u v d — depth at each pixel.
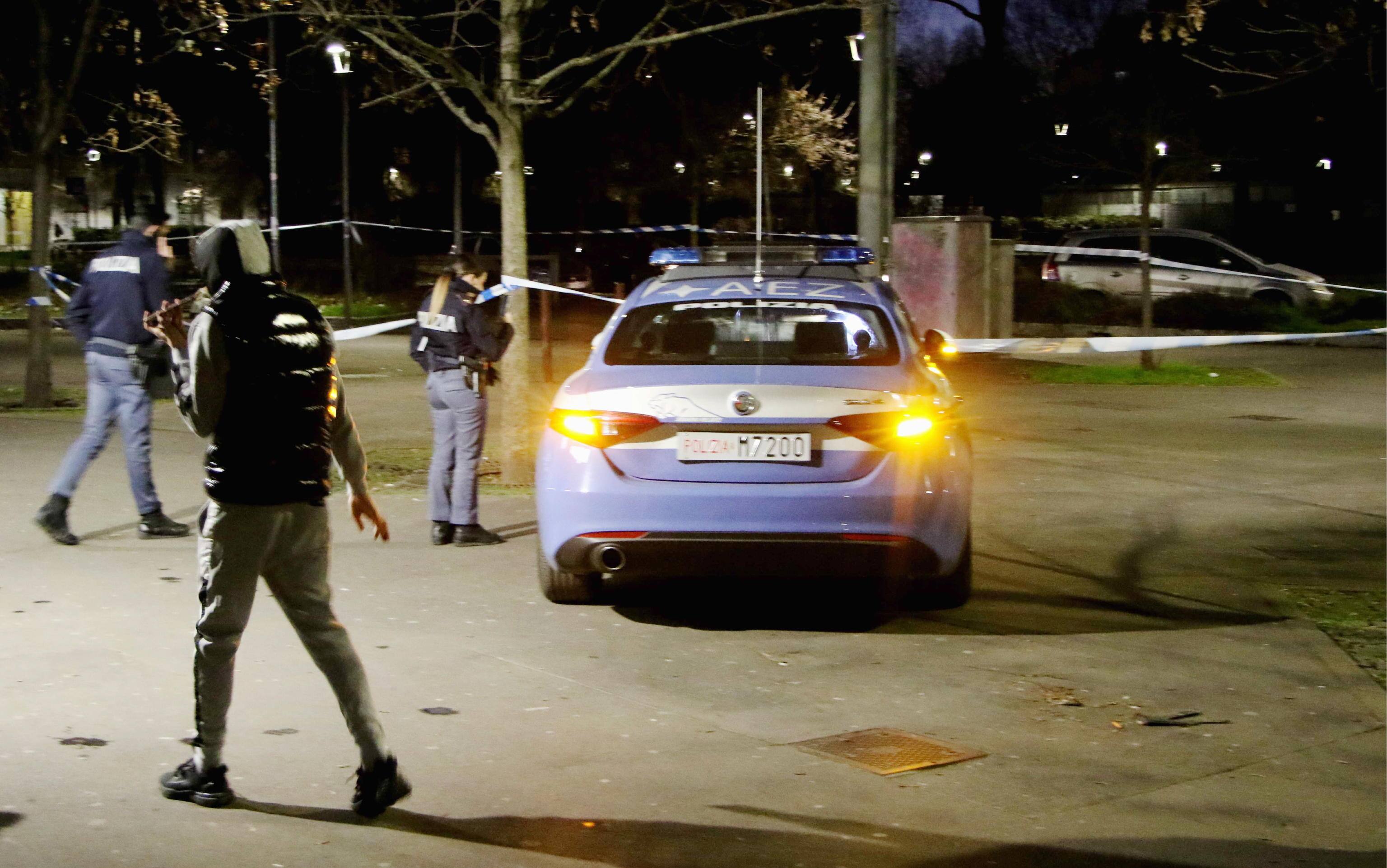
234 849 3.97
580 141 32.66
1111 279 29.98
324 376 4.18
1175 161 28.56
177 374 4.08
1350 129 34.22
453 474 8.13
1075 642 6.39
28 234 44.84
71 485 7.91
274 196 23.78
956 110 41.50
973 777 4.71
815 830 4.23
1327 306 28.48
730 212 38.03
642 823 4.25
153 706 5.23
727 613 6.80
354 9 10.67
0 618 6.42
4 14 15.87
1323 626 6.72
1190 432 13.56
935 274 15.12
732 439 6.06
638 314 7.03
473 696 5.47
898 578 6.30
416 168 35.09
